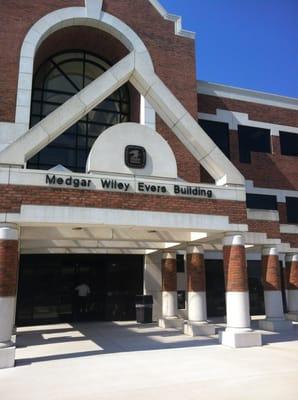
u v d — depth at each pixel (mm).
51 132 11117
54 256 20688
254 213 17734
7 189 10312
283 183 26156
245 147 25766
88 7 20031
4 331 9711
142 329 17297
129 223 11328
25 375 8633
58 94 21469
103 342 13508
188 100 21094
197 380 8016
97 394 7090
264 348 11945
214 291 23281
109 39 20984
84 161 20750
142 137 12242
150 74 12812
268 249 17906
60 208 10672
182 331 16391
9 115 17531
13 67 18141
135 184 11656
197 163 20391
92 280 21188
